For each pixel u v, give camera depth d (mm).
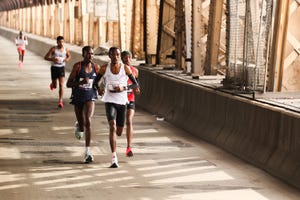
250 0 22219
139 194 15531
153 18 35312
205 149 21359
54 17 99250
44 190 15836
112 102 19078
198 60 29203
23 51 62625
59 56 31531
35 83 45000
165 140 22984
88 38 62219
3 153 20344
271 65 22000
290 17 23062
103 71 19219
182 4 31406
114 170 18141
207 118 23578
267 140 18766
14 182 16641
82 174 17609
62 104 31875
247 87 22094
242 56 23031
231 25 23328
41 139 22891
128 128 19969
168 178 17250
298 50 23125
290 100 20125
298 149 16922
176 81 27312
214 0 27656
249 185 16562
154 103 30266
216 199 15148
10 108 31312
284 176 17125
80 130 21812
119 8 44656
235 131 21062
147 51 35312
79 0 70125
